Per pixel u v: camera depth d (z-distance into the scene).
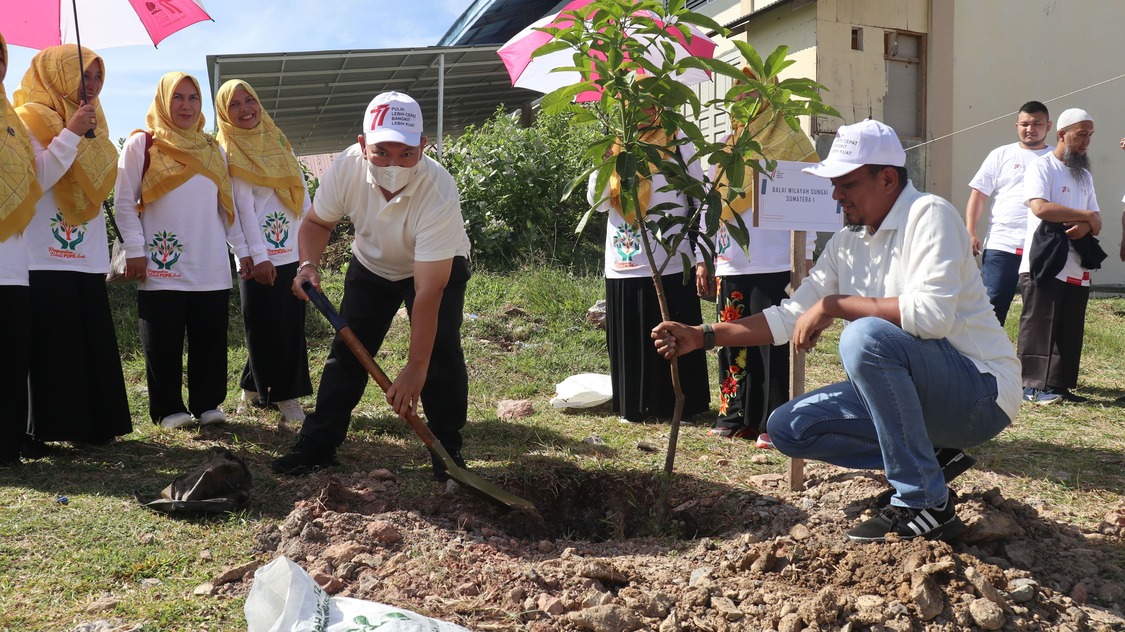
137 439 4.37
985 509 2.95
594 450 4.29
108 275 4.36
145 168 4.34
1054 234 5.33
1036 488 3.76
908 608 2.52
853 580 2.70
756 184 3.45
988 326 2.88
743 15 9.96
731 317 4.50
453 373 3.78
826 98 9.12
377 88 12.48
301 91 12.10
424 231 3.32
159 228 4.37
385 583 2.74
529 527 3.45
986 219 9.86
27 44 4.23
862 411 3.02
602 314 7.13
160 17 4.27
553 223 9.42
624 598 2.65
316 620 1.99
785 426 3.10
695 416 5.09
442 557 2.91
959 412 2.83
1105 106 10.34
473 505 3.47
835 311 2.94
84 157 4.00
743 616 2.57
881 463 3.10
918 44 9.66
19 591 2.67
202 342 4.54
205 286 4.46
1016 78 9.96
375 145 3.13
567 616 2.54
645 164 3.28
